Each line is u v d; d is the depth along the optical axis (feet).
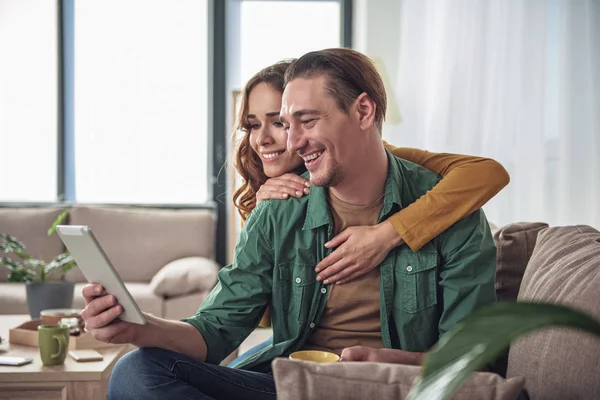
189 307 12.43
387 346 5.36
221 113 16.40
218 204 16.37
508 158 13.17
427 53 13.69
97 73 16.37
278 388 3.47
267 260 5.48
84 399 6.40
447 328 5.28
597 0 12.80
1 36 16.14
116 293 4.52
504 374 5.36
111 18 16.31
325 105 4.96
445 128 13.29
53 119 16.33
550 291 4.69
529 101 13.00
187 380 4.66
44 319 7.80
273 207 5.53
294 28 16.47
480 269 5.35
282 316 5.51
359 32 15.70
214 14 16.28
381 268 5.35
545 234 5.79
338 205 5.51
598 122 12.80
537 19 13.02
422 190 5.66
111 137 16.46
